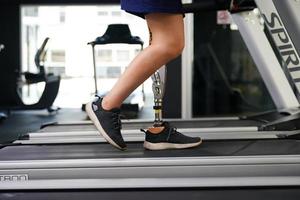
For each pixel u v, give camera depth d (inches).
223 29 228.4
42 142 90.2
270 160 66.8
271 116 130.9
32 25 300.4
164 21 68.3
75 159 69.0
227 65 230.4
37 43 301.7
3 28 294.8
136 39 205.3
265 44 126.2
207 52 225.3
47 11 300.2
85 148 82.0
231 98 225.1
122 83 69.9
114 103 70.9
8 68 295.9
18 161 68.1
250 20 125.0
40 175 66.9
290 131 99.3
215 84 224.5
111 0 290.2
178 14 69.4
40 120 216.1
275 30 96.5
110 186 66.5
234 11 121.0
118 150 78.0
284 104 127.3
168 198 62.4
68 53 305.9
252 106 227.5
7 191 66.6
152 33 69.9
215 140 88.1
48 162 67.3
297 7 73.3
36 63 243.1
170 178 66.7
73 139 93.4
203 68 223.1
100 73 299.7
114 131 71.5
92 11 299.6
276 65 126.8
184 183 66.5
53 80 235.9
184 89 188.7
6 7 292.7
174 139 77.7
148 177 66.7
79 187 66.6
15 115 239.3
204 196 63.1
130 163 66.8
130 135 95.6
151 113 230.7
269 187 66.6
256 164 66.7
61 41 304.2
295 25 74.0
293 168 66.8
